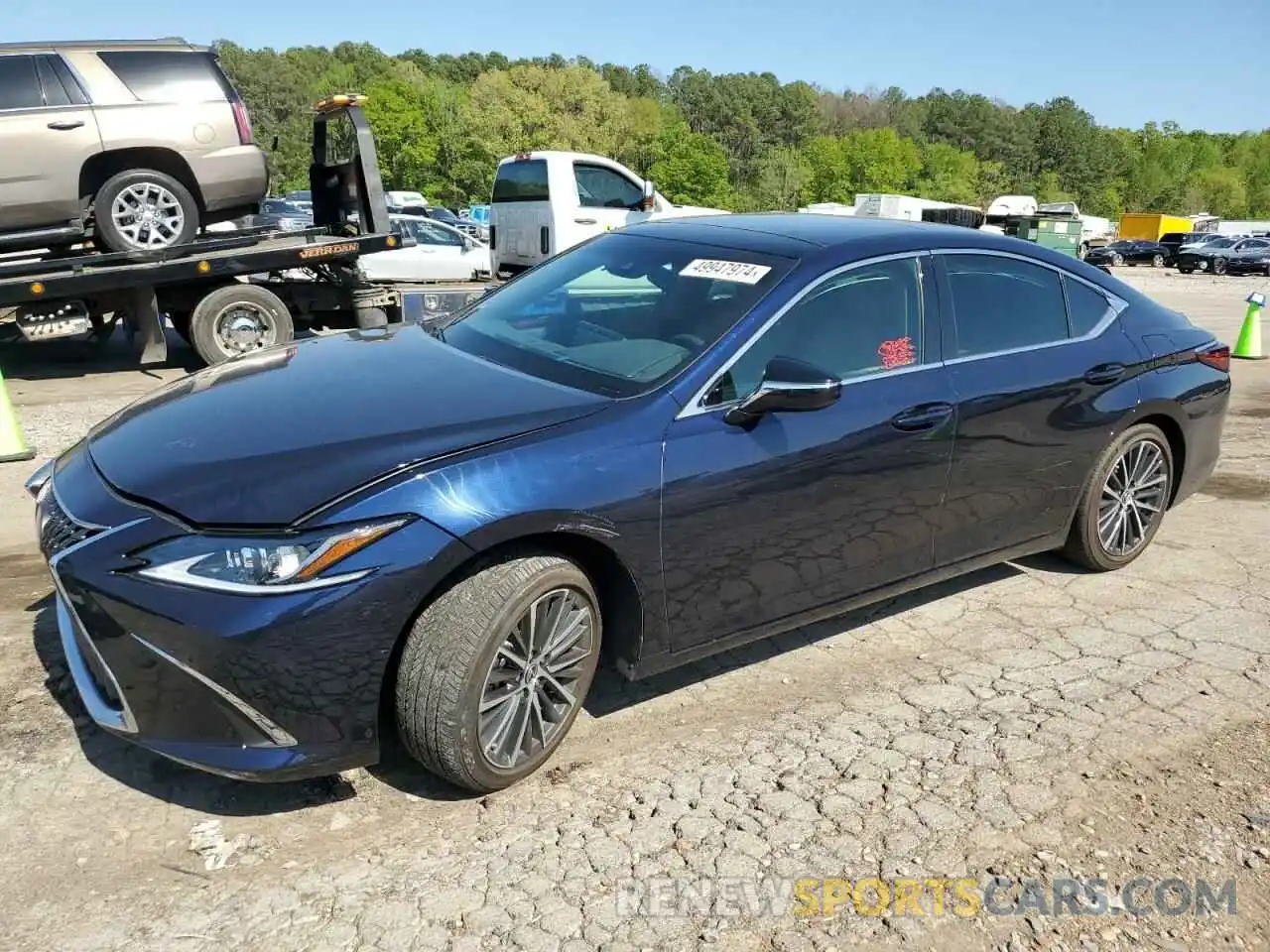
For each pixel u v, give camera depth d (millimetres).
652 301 3654
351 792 2936
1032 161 153750
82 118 8352
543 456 2865
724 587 3312
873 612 4344
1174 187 147125
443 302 10719
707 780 3053
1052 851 2797
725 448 3186
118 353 10820
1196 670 3867
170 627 2504
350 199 10633
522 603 2789
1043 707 3555
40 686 3422
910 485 3717
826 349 3529
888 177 116000
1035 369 4102
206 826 2764
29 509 5352
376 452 2744
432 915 2461
